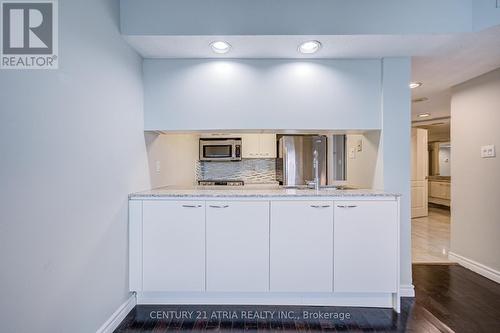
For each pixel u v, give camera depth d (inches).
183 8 74.9
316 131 96.0
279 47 82.3
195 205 80.7
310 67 90.9
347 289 80.0
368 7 74.2
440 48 83.2
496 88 102.2
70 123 55.2
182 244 80.7
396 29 73.9
